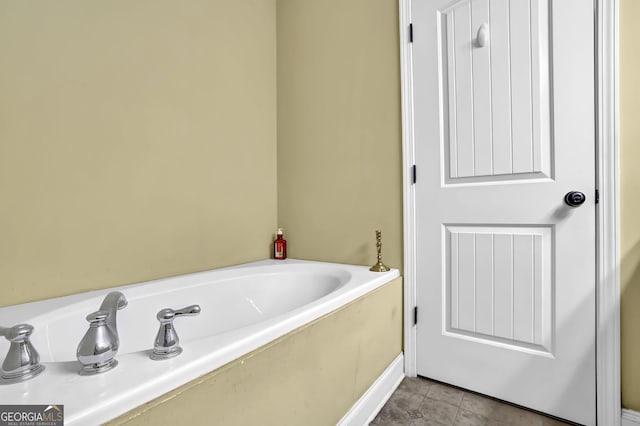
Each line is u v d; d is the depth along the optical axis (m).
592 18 1.18
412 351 1.59
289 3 2.06
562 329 1.24
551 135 1.26
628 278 1.13
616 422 1.14
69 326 1.00
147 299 1.25
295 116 2.03
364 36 1.75
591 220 1.19
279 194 2.11
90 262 1.22
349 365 1.14
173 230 1.50
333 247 1.86
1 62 1.01
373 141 1.72
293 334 0.87
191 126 1.58
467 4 1.43
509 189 1.35
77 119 1.18
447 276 1.51
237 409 0.70
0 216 1.01
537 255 1.29
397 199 1.65
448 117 1.49
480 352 1.42
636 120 1.12
